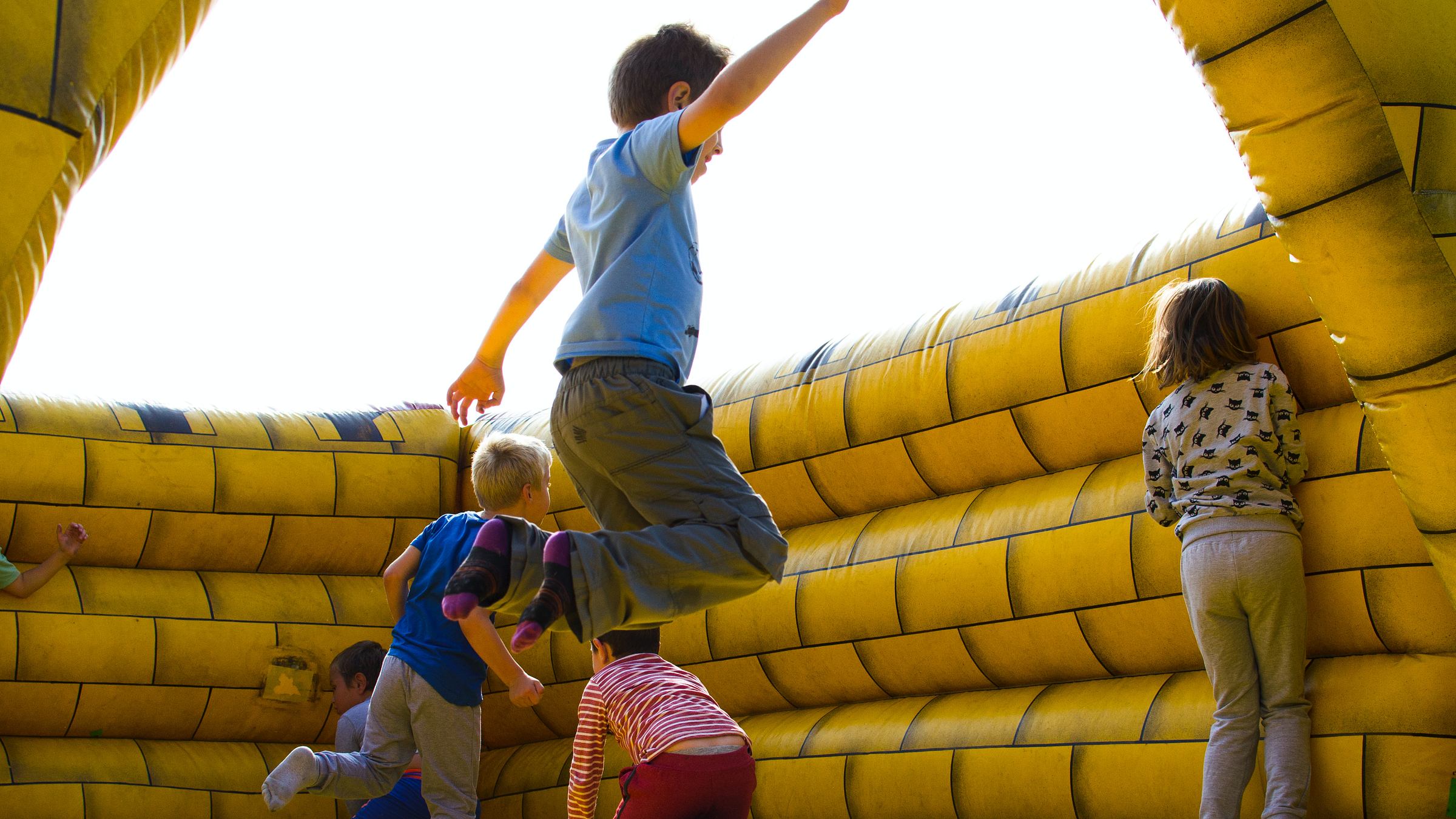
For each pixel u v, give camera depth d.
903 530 3.35
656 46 1.95
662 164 1.73
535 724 4.15
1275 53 1.91
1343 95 1.90
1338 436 2.56
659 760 2.24
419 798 3.24
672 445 1.65
